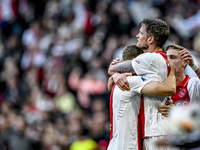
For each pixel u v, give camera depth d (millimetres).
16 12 43406
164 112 10953
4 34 41781
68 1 40531
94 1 39031
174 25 34219
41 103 29094
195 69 12055
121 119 11031
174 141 9016
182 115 8547
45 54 36156
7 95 31969
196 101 12547
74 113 26922
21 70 36688
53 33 38125
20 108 27406
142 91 10688
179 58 12773
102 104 27500
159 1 38062
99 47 33219
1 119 24531
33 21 41969
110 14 36406
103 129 24016
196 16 35375
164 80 10758
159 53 11000
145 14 36906
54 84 31469
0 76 34625
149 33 11219
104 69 30828
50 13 41719
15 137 23594
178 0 37500
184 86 12750
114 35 33656
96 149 22703
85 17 37562
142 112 11000
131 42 32219
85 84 29875
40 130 24297
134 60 11055
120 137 10953
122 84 10719
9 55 38531
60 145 23781
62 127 24688
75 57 33438
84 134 24406
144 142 10961
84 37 36531
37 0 43812
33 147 23734
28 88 31391
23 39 40250
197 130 8516
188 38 33625
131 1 37875
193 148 8750
